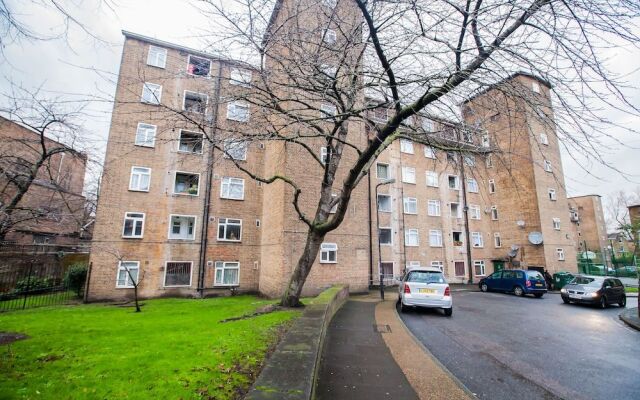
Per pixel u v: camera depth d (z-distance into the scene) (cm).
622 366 590
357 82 584
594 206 5081
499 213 2756
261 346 503
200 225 1848
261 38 561
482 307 1332
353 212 1853
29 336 626
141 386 349
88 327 732
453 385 446
